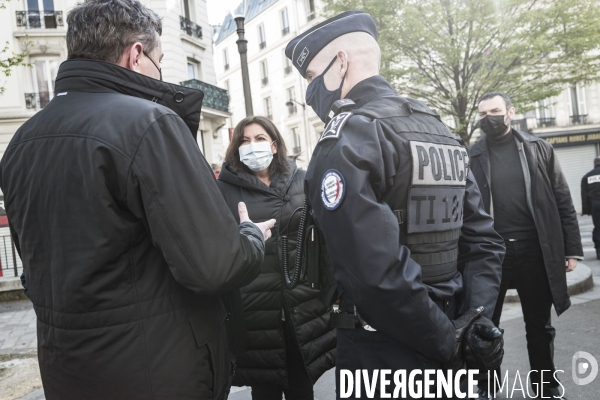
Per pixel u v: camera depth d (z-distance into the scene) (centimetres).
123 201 123
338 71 154
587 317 430
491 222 167
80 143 124
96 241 121
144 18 143
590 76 1049
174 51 1634
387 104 146
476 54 984
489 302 151
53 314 128
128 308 124
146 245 128
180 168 125
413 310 122
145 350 125
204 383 134
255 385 235
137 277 126
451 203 146
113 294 123
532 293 286
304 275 173
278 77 2969
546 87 1034
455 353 131
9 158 139
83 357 124
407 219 135
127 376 123
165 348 127
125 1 142
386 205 126
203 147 1803
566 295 277
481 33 937
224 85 3703
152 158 122
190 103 143
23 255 138
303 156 2780
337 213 126
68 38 140
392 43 998
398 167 135
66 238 124
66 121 129
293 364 234
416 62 1031
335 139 132
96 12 137
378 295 121
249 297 223
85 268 121
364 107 144
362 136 131
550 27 966
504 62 984
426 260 139
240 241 131
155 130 124
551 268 274
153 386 125
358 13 158
